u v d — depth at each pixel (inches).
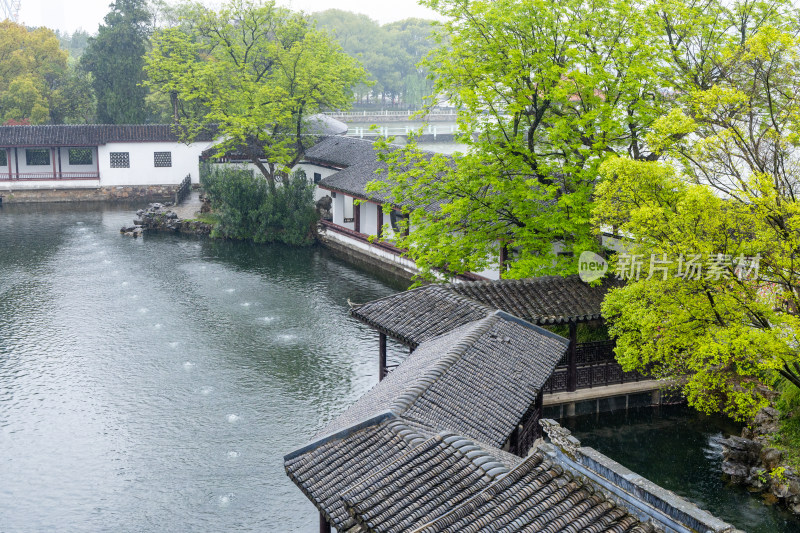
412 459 569.9
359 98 6053.2
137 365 1269.7
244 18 2299.5
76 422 1073.5
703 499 879.1
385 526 507.8
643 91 1085.8
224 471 951.0
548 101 1133.7
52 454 989.8
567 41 1126.4
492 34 1153.4
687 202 708.7
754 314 729.0
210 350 1337.4
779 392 994.1
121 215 2475.4
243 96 2167.8
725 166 803.4
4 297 1610.5
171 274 1807.3
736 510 856.3
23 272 1800.0
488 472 530.0
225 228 2176.4
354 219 2032.5
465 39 1173.7
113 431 1048.8
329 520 558.9
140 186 2758.4
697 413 1080.8
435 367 730.8
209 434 1040.8
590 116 1039.6
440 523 463.2
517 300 992.9
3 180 2679.6
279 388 1185.4
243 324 1469.0
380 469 582.2
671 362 861.8
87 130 2714.1
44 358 1293.1
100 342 1369.3
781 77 833.5
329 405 1127.6
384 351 986.1
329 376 1229.7
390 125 4409.5
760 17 1061.1
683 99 968.9
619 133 1083.9
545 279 1040.2
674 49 1076.5
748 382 839.1
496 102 1157.1
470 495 517.0
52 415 1093.1
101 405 1125.1
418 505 519.2
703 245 706.8
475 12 1138.7
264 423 1072.2
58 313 1519.4
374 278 1795.0
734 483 909.8
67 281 1732.3
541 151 1210.0
